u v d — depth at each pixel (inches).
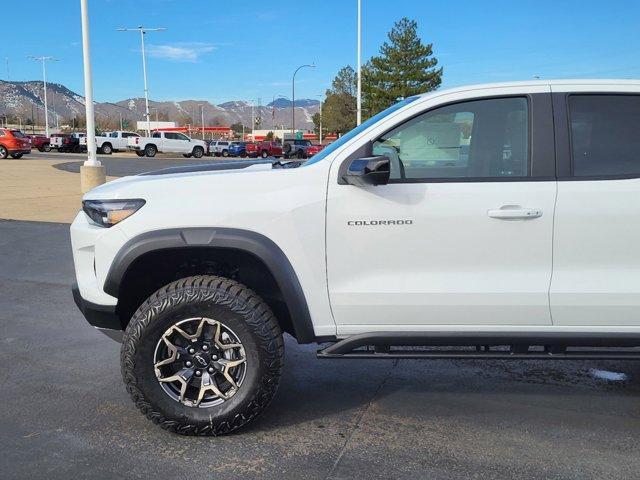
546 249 130.6
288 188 133.4
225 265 148.0
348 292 133.7
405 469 124.8
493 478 121.1
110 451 131.9
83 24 600.7
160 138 1787.6
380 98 2014.0
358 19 1253.1
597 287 130.5
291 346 203.5
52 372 177.0
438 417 149.2
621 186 130.0
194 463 127.1
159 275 147.3
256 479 121.3
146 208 134.4
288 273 132.0
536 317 132.8
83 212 149.3
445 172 135.7
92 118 622.5
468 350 141.8
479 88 136.8
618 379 173.3
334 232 132.6
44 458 128.7
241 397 134.6
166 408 134.6
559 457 129.3
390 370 181.2
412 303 132.8
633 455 130.0
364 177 126.3
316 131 3932.1
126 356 133.3
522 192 130.2
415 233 131.4
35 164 1167.6
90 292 139.6
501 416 149.6
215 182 136.1
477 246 131.2
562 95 135.0
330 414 151.0
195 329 135.1
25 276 295.0
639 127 134.4
